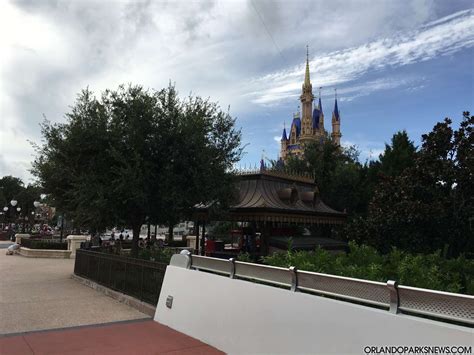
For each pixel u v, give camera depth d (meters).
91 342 5.99
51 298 9.79
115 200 11.47
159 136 11.41
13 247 26.22
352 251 7.55
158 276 8.05
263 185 13.94
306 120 100.88
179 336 6.37
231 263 5.90
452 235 11.34
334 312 4.07
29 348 5.66
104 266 11.09
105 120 11.97
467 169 11.30
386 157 21.11
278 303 4.81
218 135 12.95
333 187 22.41
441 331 3.15
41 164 14.09
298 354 4.40
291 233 15.33
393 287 3.60
